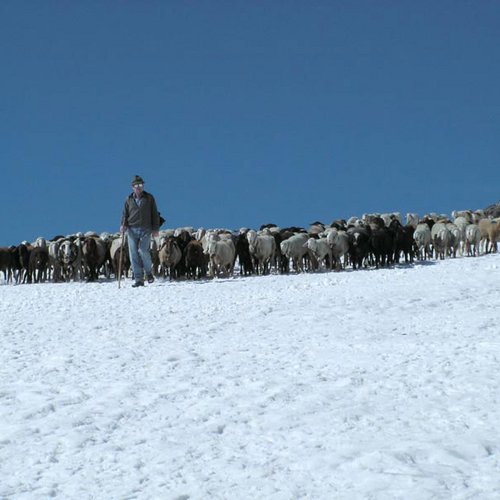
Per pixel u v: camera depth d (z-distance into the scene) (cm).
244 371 941
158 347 1120
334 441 652
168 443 671
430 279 1836
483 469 567
